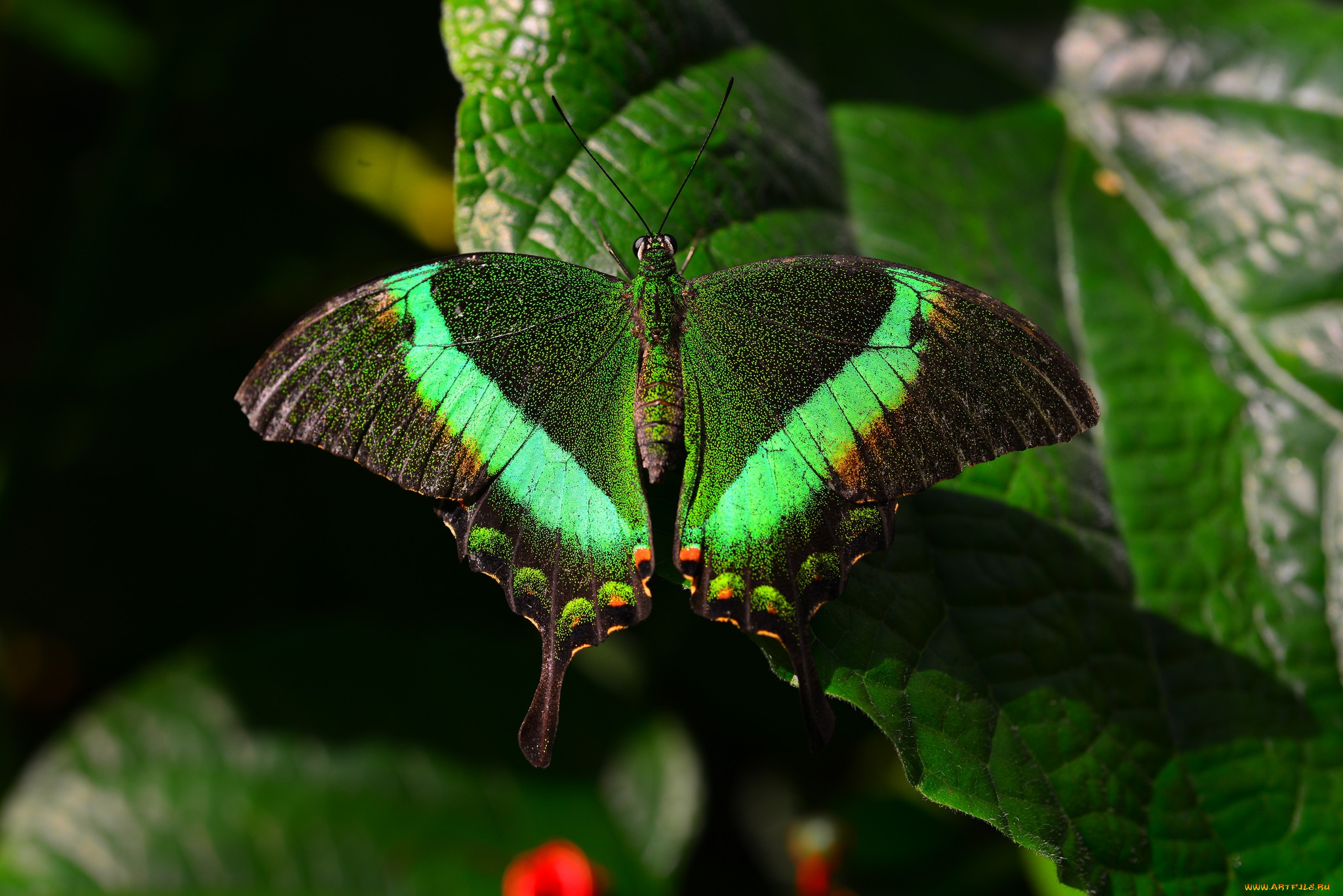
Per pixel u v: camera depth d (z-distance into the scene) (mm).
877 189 521
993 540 495
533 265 490
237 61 565
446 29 495
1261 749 497
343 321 483
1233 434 517
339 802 532
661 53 504
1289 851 491
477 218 490
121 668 556
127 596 558
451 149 572
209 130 566
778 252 502
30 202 579
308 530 562
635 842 535
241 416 566
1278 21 539
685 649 548
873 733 546
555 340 492
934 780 480
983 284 517
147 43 568
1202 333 524
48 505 560
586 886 508
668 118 500
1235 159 532
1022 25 543
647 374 489
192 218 557
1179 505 511
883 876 531
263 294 556
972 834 531
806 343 489
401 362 485
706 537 486
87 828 527
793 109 520
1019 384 480
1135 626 502
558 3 496
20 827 526
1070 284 527
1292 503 513
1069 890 515
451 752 537
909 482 483
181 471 563
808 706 478
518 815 535
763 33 525
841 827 519
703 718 551
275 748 534
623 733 541
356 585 559
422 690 540
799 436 487
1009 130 537
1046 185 533
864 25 538
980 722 485
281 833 529
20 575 556
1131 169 535
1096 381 520
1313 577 508
